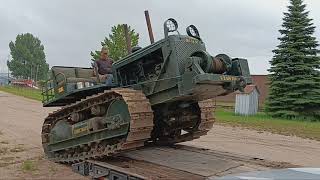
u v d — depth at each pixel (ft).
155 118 31.78
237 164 28.53
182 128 33.96
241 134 55.11
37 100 112.06
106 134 30.14
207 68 27.07
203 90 27.32
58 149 35.29
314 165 35.88
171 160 30.07
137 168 27.73
